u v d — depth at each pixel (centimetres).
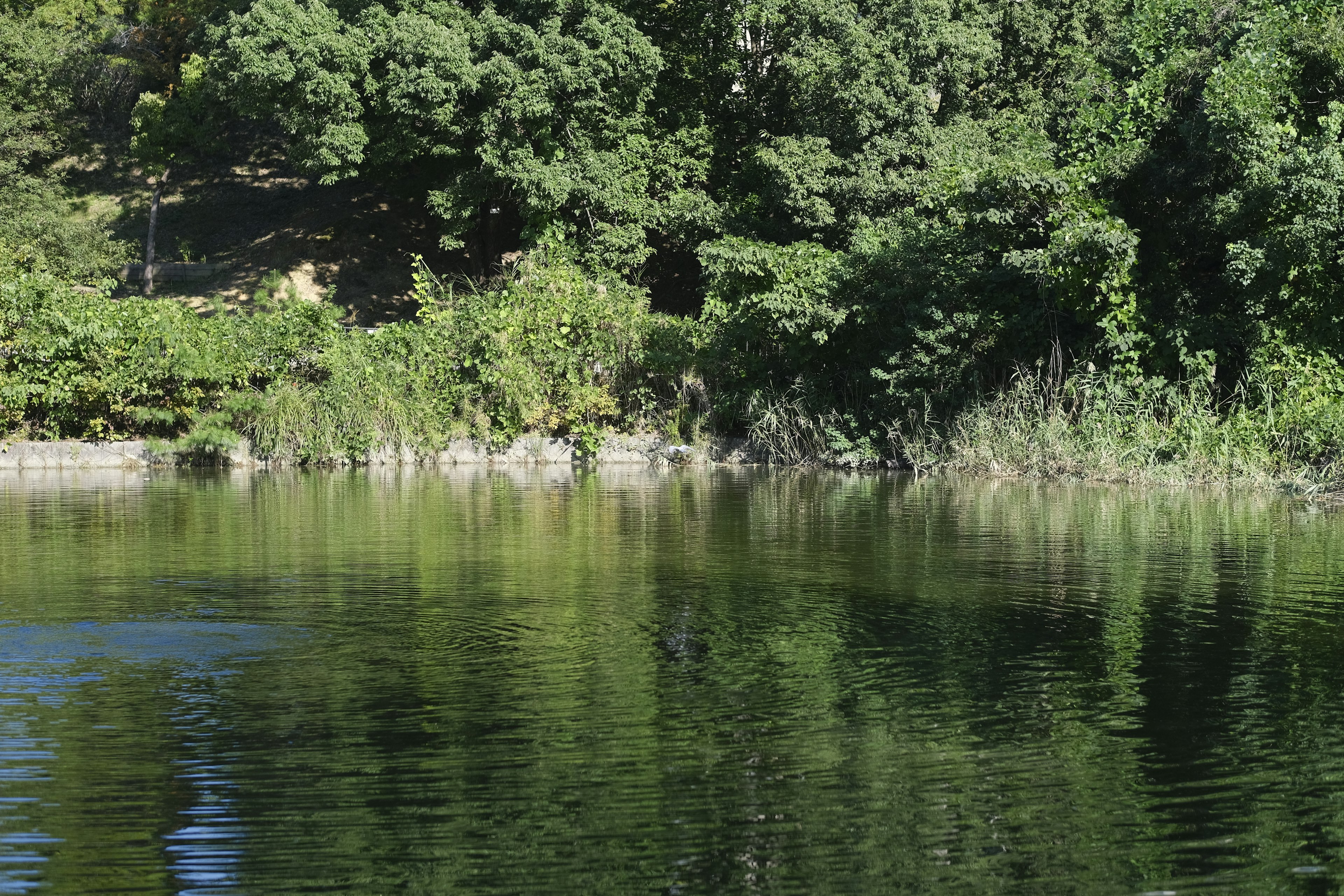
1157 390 1794
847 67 2656
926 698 552
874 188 2636
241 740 491
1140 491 1564
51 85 3816
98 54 4091
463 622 711
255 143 4266
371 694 557
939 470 1864
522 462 2083
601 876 370
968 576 877
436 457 2050
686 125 3166
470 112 2947
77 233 3422
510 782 445
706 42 3216
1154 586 834
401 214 3928
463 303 2156
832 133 2741
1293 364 1714
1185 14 1939
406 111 2825
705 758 470
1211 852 388
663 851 387
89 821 410
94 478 1772
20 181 3547
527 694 557
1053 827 407
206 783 444
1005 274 1928
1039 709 534
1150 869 376
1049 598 789
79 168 4188
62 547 1020
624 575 879
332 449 1983
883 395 1989
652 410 2145
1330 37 1733
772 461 2061
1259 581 853
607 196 2872
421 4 3055
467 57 2820
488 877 370
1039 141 1977
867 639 669
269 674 591
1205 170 1778
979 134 2745
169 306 2033
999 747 484
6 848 389
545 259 2333
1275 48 1739
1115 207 1831
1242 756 474
